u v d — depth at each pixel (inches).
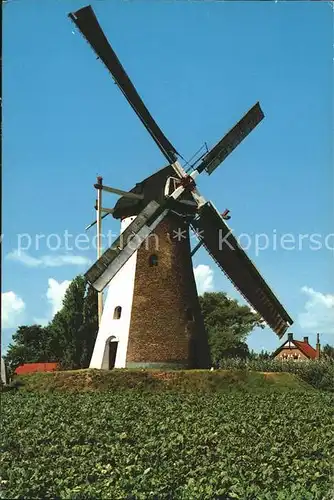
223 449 717.9
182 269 1630.2
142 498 538.6
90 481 605.3
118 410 1087.0
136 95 1418.6
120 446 737.0
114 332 1609.3
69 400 1259.8
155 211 1550.2
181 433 821.2
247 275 1519.4
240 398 1334.9
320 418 1023.6
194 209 1569.9
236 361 2199.8
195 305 1654.8
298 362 2009.1
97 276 1480.1
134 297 1600.6
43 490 564.1
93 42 1307.8
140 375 1492.4
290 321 1528.1
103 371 1507.1
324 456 714.2
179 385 1478.8
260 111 1598.2
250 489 558.6
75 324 2679.6
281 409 1136.8
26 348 2979.8
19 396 1355.8
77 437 797.2
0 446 753.6
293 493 551.2
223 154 1583.4
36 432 831.1
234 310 3198.8
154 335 1578.5
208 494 551.5
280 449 725.3
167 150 1530.5
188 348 1604.3
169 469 627.5
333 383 1868.8
